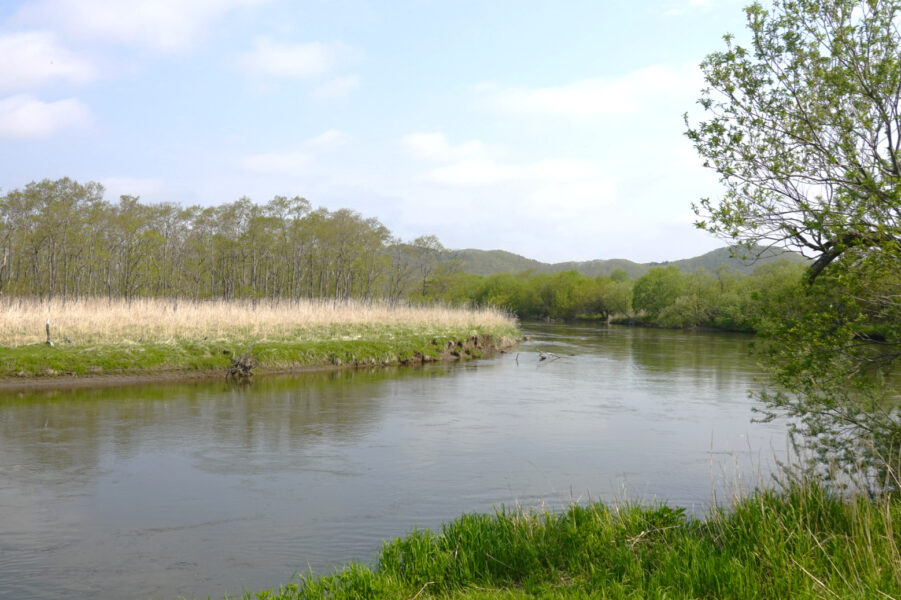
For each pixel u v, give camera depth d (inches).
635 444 574.6
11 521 364.8
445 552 269.4
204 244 2503.7
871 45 335.0
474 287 5142.7
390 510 391.5
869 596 190.2
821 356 339.9
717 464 502.3
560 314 4183.1
